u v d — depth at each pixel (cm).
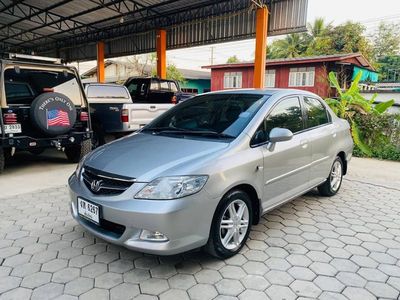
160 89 1117
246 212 296
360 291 243
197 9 1262
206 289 242
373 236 338
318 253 299
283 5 1049
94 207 262
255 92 364
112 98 831
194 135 320
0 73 509
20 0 1313
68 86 599
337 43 3145
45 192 464
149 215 234
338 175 470
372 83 2291
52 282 248
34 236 324
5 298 229
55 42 2086
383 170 661
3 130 508
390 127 814
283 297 234
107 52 1833
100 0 1269
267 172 307
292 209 414
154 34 1534
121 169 262
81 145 633
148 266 272
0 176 551
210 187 252
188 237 245
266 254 295
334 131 433
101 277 255
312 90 2092
